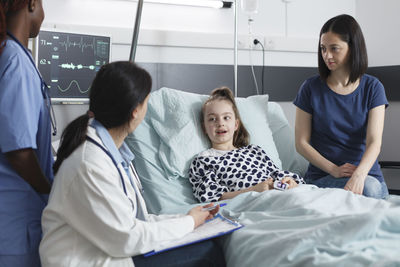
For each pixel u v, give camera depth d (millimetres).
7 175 1001
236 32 2432
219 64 2564
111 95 967
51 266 931
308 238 968
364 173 1570
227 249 1138
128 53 2357
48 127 1140
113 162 983
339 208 1236
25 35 1075
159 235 980
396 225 973
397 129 2789
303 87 1907
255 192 1438
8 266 992
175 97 1900
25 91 989
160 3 2422
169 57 2461
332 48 1666
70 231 949
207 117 1789
